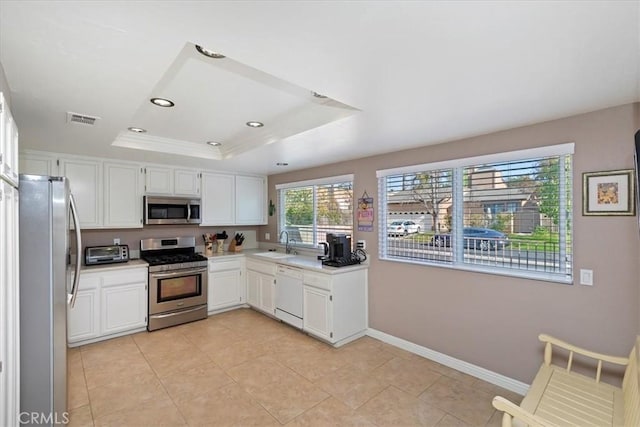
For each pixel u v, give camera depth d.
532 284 2.40
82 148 3.17
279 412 2.24
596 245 2.10
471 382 2.62
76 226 2.20
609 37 1.25
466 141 2.78
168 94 2.16
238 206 4.90
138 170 3.94
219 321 4.16
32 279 1.86
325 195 4.24
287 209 4.93
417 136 2.72
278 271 4.05
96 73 1.55
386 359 3.03
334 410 2.26
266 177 5.27
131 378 2.69
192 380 2.66
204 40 1.27
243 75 1.88
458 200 2.87
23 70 1.50
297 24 1.16
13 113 2.11
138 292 3.73
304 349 3.27
